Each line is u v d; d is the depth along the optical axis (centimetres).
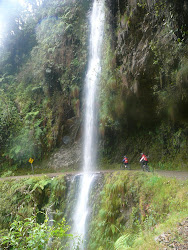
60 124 2061
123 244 486
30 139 2086
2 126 2225
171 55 923
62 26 2014
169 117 1345
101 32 1656
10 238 296
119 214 905
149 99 1295
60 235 328
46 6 2450
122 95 1360
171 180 748
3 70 2686
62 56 2039
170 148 1332
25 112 2272
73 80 1980
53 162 1956
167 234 433
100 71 1645
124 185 930
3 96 2391
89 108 1853
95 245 909
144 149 1495
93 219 1041
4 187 1376
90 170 1659
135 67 1123
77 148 1942
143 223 721
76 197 1227
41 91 2284
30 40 2705
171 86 1061
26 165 2064
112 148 1727
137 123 1559
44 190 1309
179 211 589
